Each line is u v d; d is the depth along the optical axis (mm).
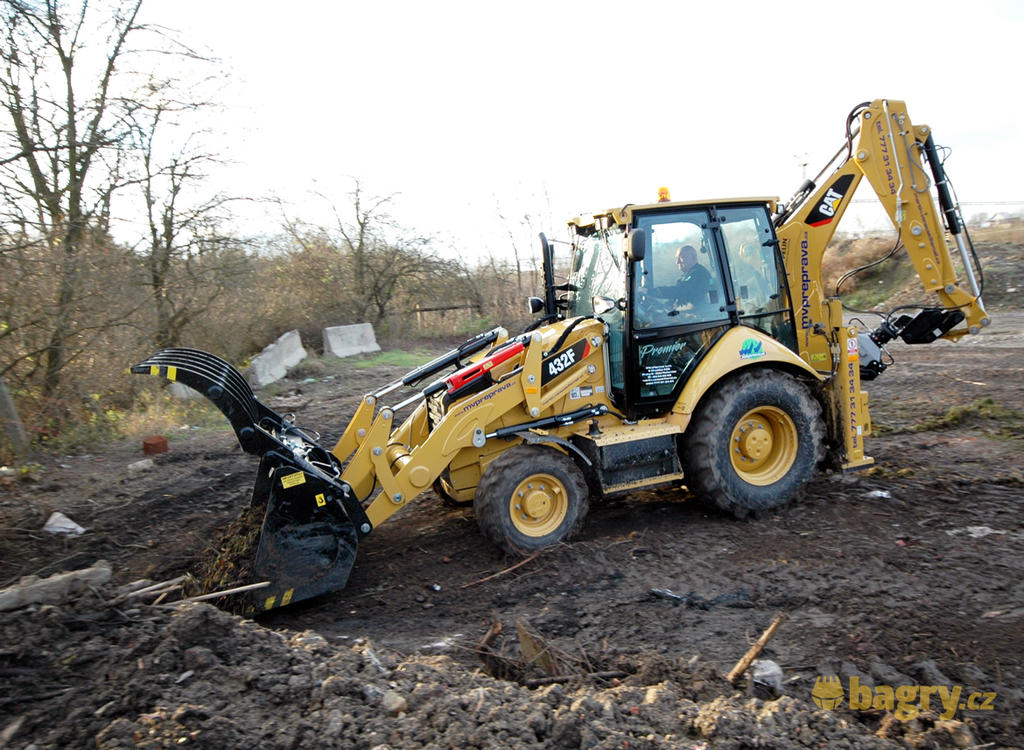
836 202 6184
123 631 3307
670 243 5715
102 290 9312
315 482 4527
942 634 3867
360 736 2781
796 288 6246
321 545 4551
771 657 3768
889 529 5332
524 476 5109
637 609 4387
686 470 5750
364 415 5734
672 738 2875
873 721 3221
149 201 11617
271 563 4434
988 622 3963
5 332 8328
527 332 6043
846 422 6043
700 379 5531
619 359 5746
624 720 2984
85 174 9953
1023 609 4078
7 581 5188
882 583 4473
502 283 20281
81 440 8945
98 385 9562
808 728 2975
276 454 4457
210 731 2713
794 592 4441
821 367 6309
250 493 7000
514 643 4043
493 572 5031
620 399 5770
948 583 4430
